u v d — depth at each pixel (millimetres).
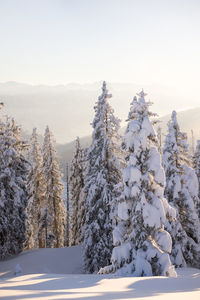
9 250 31719
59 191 42688
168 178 25156
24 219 33906
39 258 29797
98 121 26891
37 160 43594
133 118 18203
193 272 19141
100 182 25828
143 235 16188
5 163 31109
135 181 16594
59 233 44000
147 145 17000
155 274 15539
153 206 16422
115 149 26406
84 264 26422
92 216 26219
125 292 7973
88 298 6430
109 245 25234
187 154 26125
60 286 9703
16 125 34812
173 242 22719
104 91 26828
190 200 24781
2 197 30078
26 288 9094
